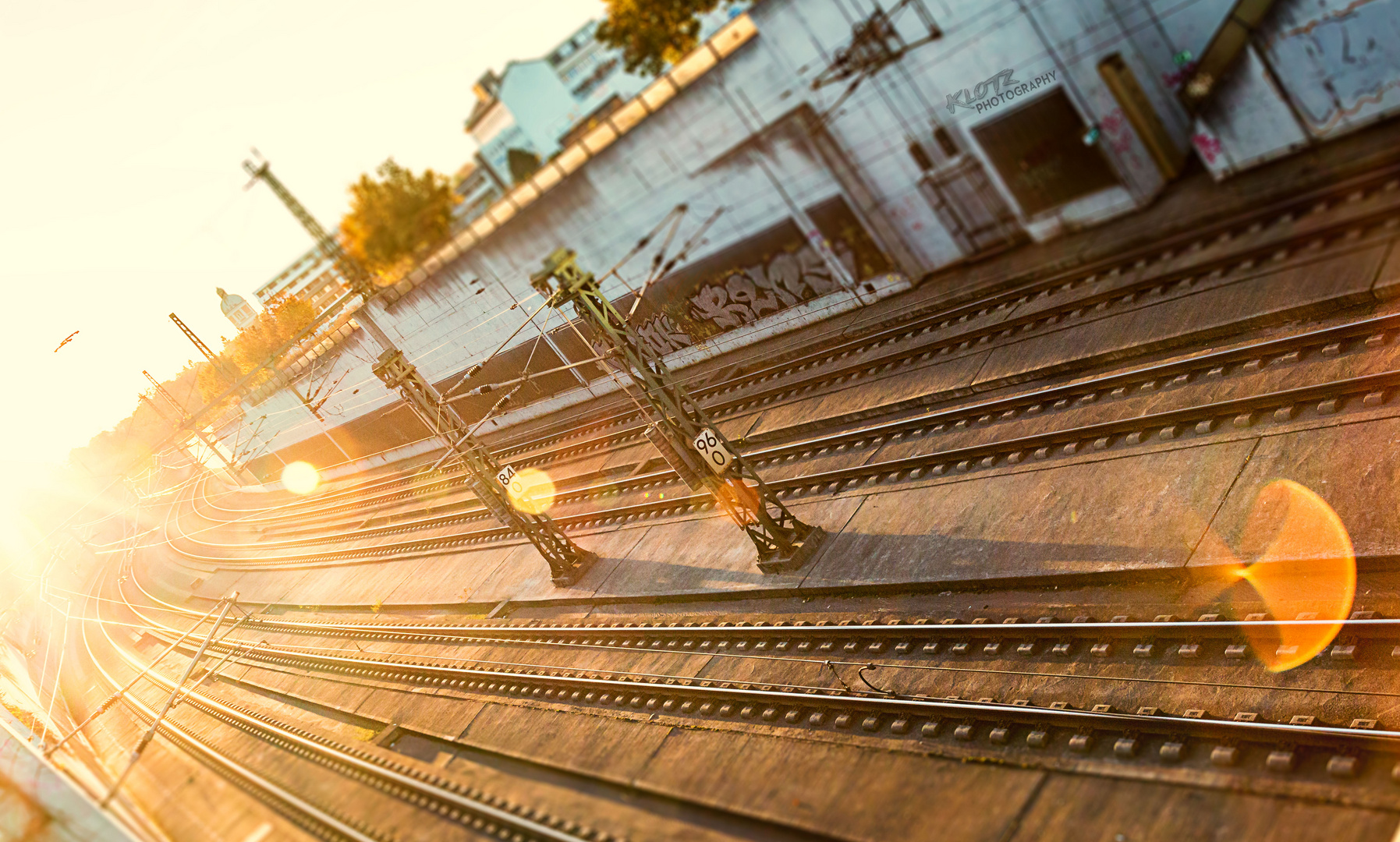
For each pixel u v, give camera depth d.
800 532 16.25
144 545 69.12
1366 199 14.75
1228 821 7.93
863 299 24.45
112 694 33.34
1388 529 9.48
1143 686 9.77
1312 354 12.39
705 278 26.39
